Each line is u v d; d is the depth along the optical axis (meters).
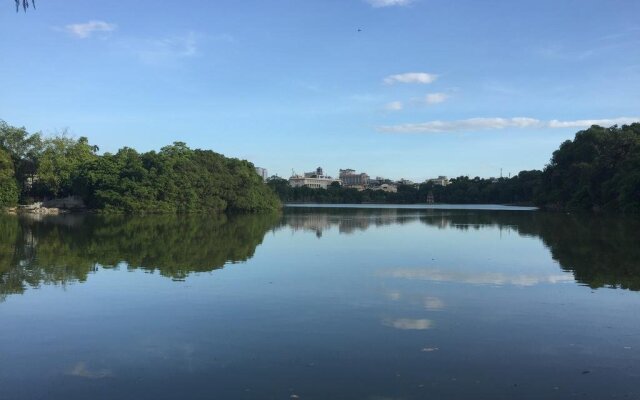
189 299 19.33
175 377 11.74
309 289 21.20
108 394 10.89
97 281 22.97
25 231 50.22
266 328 15.50
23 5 10.70
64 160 106.56
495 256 31.70
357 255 32.31
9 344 14.20
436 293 20.52
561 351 13.45
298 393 10.82
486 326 15.70
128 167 97.56
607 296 19.94
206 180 105.75
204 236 46.28
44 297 19.70
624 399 10.52
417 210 134.00
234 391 10.95
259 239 43.69
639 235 44.19
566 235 45.81
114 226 58.56
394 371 11.99
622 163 92.38
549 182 126.19
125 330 15.40
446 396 10.65
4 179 92.12
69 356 13.23
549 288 21.55
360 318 16.59
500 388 11.05
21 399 10.69
